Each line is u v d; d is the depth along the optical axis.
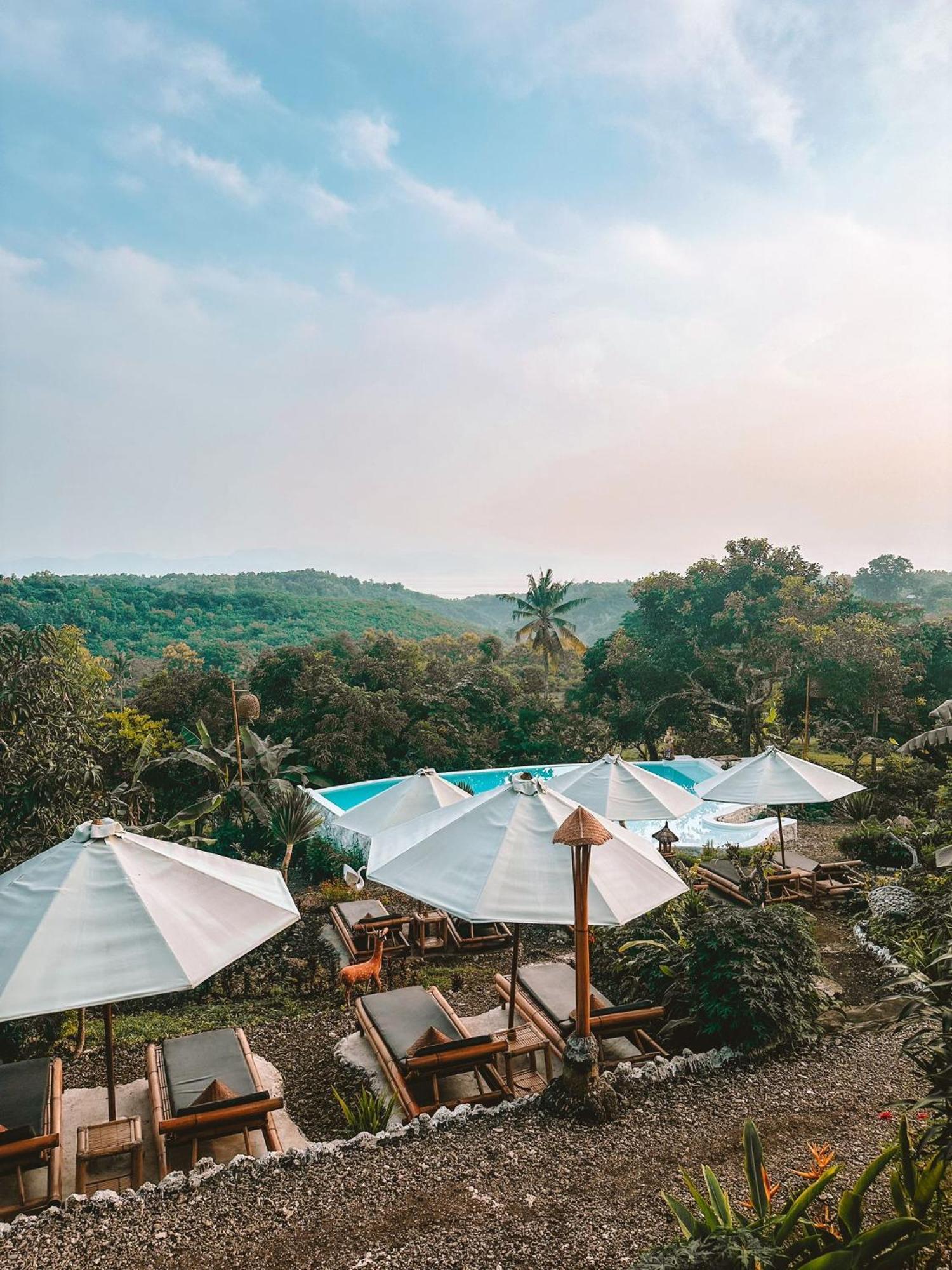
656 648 33.50
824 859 14.68
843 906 11.47
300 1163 5.11
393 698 31.31
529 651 65.50
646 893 6.00
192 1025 8.75
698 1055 6.49
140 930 4.76
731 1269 3.11
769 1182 4.62
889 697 27.11
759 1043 6.49
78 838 5.37
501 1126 5.53
